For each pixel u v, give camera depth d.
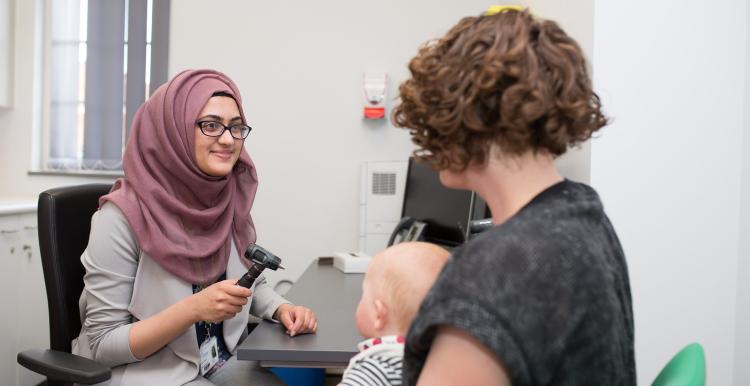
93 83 2.86
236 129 1.56
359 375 0.85
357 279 1.96
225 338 1.53
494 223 0.67
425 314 0.54
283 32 2.78
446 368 0.53
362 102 2.78
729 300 1.57
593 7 1.56
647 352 1.59
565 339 0.52
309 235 2.81
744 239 1.53
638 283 1.58
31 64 2.88
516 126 0.59
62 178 2.88
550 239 0.55
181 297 1.42
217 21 2.78
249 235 1.71
